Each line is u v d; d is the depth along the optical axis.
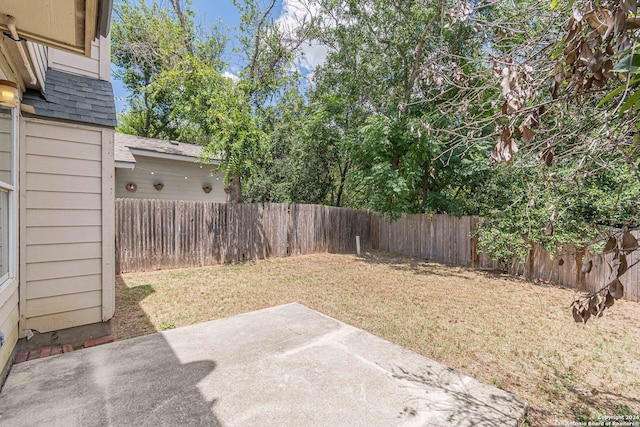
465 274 6.75
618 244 1.17
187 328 3.17
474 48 2.76
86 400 1.93
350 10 8.88
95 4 1.94
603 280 5.17
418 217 9.02
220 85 7.67
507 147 1.11
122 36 9.02
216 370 2.31
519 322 3.87
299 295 4.98
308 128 10.98
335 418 1.79
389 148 8.28
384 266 7.58
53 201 3.15
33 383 2.12
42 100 3.07
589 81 1.03
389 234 9.97
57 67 3.44
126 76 13.43
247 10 8.80
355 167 10.97
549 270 6.02
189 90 7.47
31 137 3.01
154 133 15.75
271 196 12.70
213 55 9.12
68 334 3.19
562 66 1.09
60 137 3.18
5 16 1.97
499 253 6.54
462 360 2.87
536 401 2.26
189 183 10.05
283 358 2.52
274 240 8.47
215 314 4.01
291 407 1.88
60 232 3.19
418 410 1.89
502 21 1.97
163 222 6.64
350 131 10.56
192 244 7.04
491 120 1.71
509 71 1.12
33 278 3.04
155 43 8.77
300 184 12.99
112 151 3.52
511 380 2.54
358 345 2.80
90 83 3.65
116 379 2.18
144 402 1.91
